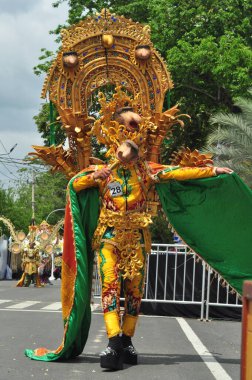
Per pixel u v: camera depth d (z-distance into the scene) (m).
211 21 28.03
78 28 8.59
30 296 21.88
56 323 12.54
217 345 10.05
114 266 7.95
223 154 21.58
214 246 8.48
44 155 8.54
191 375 7.32
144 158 8.28
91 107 8.94
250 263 8.48
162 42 28.31
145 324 12.86
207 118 29.44
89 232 8.27
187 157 8.18
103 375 7.25
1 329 11.21
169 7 28.44
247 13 28.48
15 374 7.17
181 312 14.84
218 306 14.57
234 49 26.03
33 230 30.70
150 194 8.29
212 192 8.28
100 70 8.64
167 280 14.78
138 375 7.28
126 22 8.64
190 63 26.58
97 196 8.19
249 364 3.75
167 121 8.45
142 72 8.63
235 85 26.28
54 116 8.97
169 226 8.46
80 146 8.52
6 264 46.44
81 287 7.96
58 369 7.55
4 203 58.53
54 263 48.47
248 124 21.80
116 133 8.05
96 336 10.70
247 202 8.30
